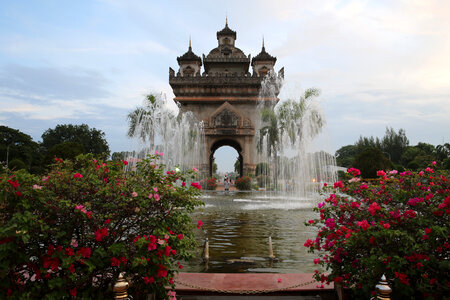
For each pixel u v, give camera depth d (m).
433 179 5.08
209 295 5.23
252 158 52.78
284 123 40.56
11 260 3.62
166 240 4.27
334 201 5.35
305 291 5.25
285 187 35.47
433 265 4.19
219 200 25.98
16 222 3.46
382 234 4.25
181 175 5.06
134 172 5.04
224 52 60.38
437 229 4.05
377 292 4.00
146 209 4.58
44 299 3.67
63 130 87.06
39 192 3.89
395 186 5.43
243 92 54.91
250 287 5.31
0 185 3.80
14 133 70.06
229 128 52.34
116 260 3.96
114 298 3.92
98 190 4.36
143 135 37.31
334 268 4.88
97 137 90.06
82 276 4.01
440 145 63.50
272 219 14.71
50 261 3.76
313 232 11.36
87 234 4.09
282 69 56.69
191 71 60.41
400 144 89.81
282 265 7.18
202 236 10.62
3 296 3.68
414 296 4.42
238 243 9.52
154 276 4.16
